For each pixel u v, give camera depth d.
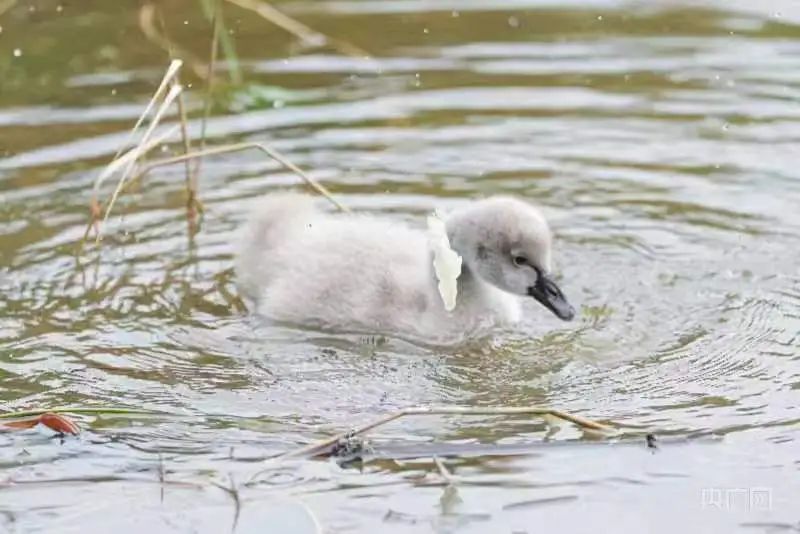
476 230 13.39
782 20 20.67
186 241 15.10
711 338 12.95
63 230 15.11
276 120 17.73
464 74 19.03
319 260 13.81
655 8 21.33
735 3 21.41
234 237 15.19
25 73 18.98
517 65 19.31
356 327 13.35
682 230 15.10
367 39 20.28
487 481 10.48
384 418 11.02
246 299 14.09
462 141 17.16
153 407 11.73
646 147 16.95
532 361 12.68
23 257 14.56
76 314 13.55
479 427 11.28
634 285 14.11
